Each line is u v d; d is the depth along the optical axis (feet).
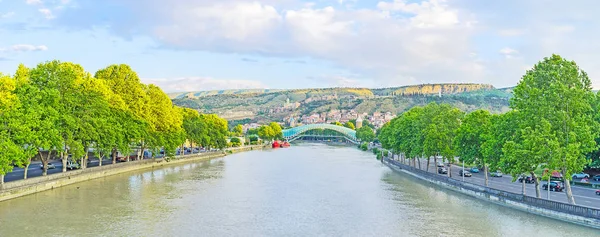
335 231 218.79
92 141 365.40
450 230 218.38
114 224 223.71
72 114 325.01
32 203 263.49
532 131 230.48
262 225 229.04
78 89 339.36
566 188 229.45
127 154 418.51
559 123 234.38
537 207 245.24
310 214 255.70
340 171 491.31
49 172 359.05
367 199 303.48
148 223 228.22
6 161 247.70
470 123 337.52
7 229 208.74
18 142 262.26
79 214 242.37
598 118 292.20
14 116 255.50
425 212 260.42
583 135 227.20
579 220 218.18
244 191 334.03
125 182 363.76
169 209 263.08
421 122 437.58
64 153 335.67
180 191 327.47
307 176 438.40
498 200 282.36
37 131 274.77
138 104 439.22
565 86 234.99
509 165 254.27
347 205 282.36
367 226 228.02
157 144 478.59
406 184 379.96
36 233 203.72
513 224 226.17
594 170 375.66
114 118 380.58
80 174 353.51
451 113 391.04
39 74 308.60
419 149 421.18
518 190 310.04
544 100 236.63
